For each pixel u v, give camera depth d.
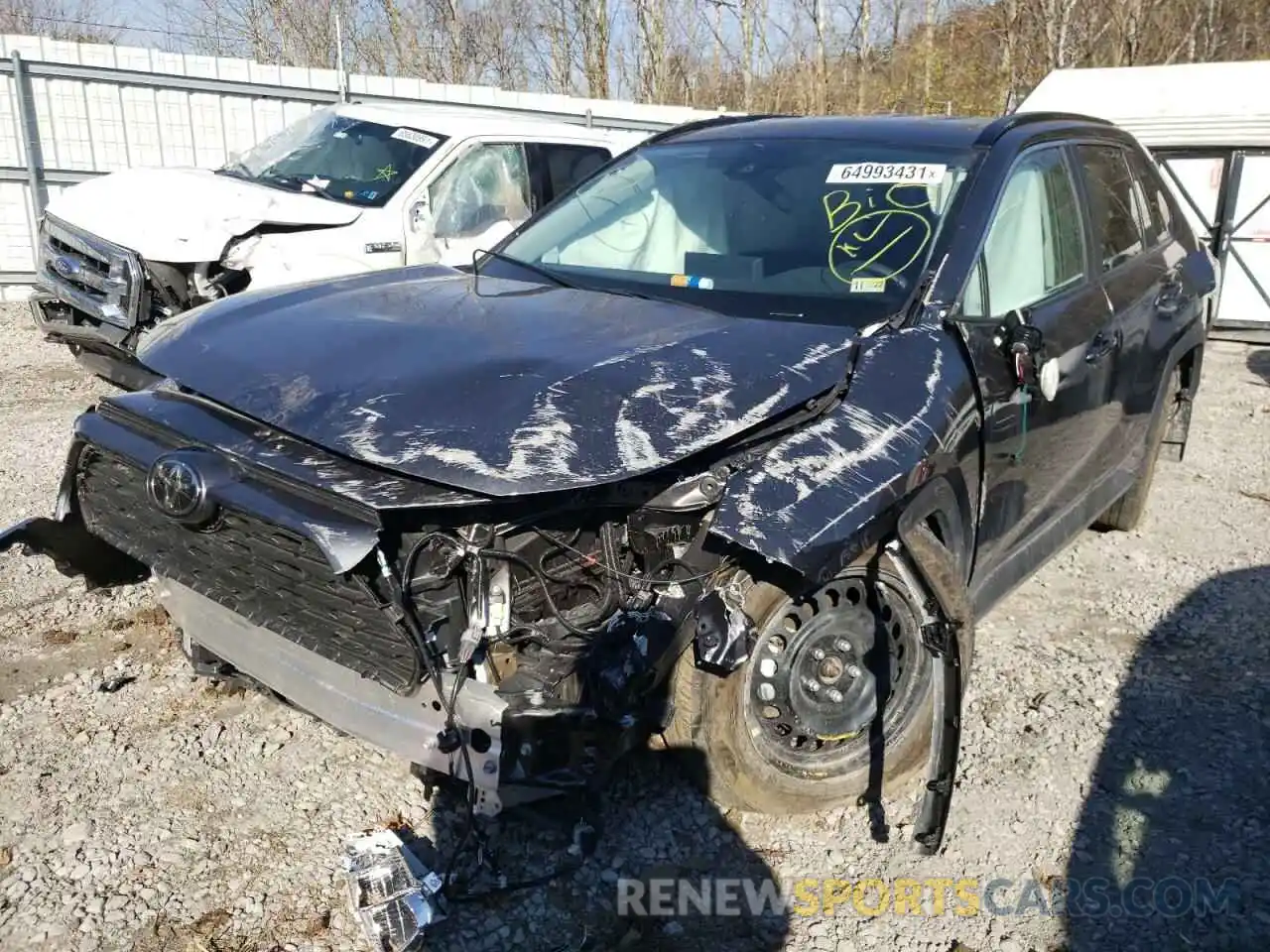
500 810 2.47
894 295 3.28
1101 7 25.03
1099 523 5.41
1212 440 7.29
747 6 25.83
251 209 6.77
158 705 3.53
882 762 3.11
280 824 2.98
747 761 2.86
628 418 2.50
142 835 2.91
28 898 2.67
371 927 2.54
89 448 3.04
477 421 2.46
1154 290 4.61
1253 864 2.99
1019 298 3.63
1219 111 11.36
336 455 2.53
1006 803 3.20
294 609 2.65
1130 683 3.91
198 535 2.78
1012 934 2.72
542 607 2.57
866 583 2.95
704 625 2.55
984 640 4.21
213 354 2.89
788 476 2.57
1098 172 4.47
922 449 2.83
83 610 4.17
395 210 7.29
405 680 2.51
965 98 25.61
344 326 2.96
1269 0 26.38
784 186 3.80
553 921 2.66
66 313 6.96
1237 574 4.93
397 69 24.59
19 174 11.69
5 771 3.16
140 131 12.26
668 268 3.65
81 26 21.05
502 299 3.32
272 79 12.84
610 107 15.14
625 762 2.97
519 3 24.91
